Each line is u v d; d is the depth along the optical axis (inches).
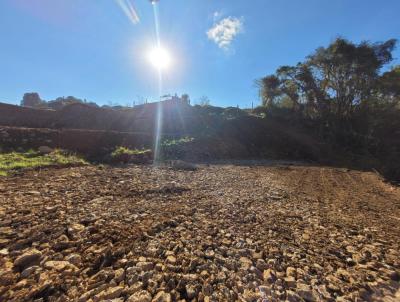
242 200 262.7
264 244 153.7
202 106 1300.4
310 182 422.0
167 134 849.5
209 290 103.7
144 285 104.3
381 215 236.7
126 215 184.7
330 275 123.3
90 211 185.3
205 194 279.3
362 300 105.3
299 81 1250.6
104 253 126.0
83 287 99.6
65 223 156.3
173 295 99.7
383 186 410.9
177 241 148.1
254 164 655.1
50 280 100.6
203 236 158.9
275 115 1248.8
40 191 227.9
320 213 231.6
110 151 581.9
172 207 217.6
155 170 434.3
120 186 280.8
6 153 439.2
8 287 94.9
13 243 126.9
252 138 986.1
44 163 384.2
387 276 125.8
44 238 134.6
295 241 162.4
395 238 177.6
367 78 1108.5
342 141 1053.8
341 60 1101.1
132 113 1028.5
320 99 1218.6
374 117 1170.0
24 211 169.8
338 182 438.0
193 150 736.3
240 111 1284.4
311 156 890.7
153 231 159.2
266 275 118.1
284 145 962.1
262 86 1425.9
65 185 261.7
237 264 126.8
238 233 168.9
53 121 829.2
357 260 140.6
